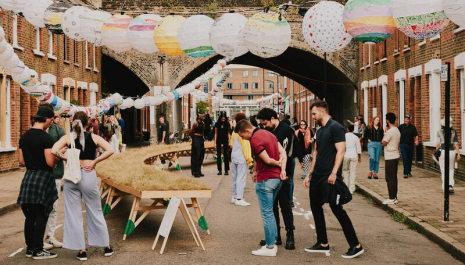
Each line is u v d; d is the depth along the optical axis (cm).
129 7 3206
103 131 2145
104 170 1027
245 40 761
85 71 2923
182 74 3309
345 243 795
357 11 677
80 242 698
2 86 1845
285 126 805
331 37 788
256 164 761
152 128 3359
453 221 903
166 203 851
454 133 1234
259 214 1042
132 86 4231
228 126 1797
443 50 1739
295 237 838
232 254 726
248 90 11850
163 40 823
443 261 693
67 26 841
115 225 934
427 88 1958
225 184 1533
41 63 2222
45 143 712
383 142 1111
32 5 835
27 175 707
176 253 732
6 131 1880
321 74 3862
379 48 2700
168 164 2191
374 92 2873
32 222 715
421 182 1491
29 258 709
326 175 713
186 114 6266
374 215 1051
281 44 755
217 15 3152
